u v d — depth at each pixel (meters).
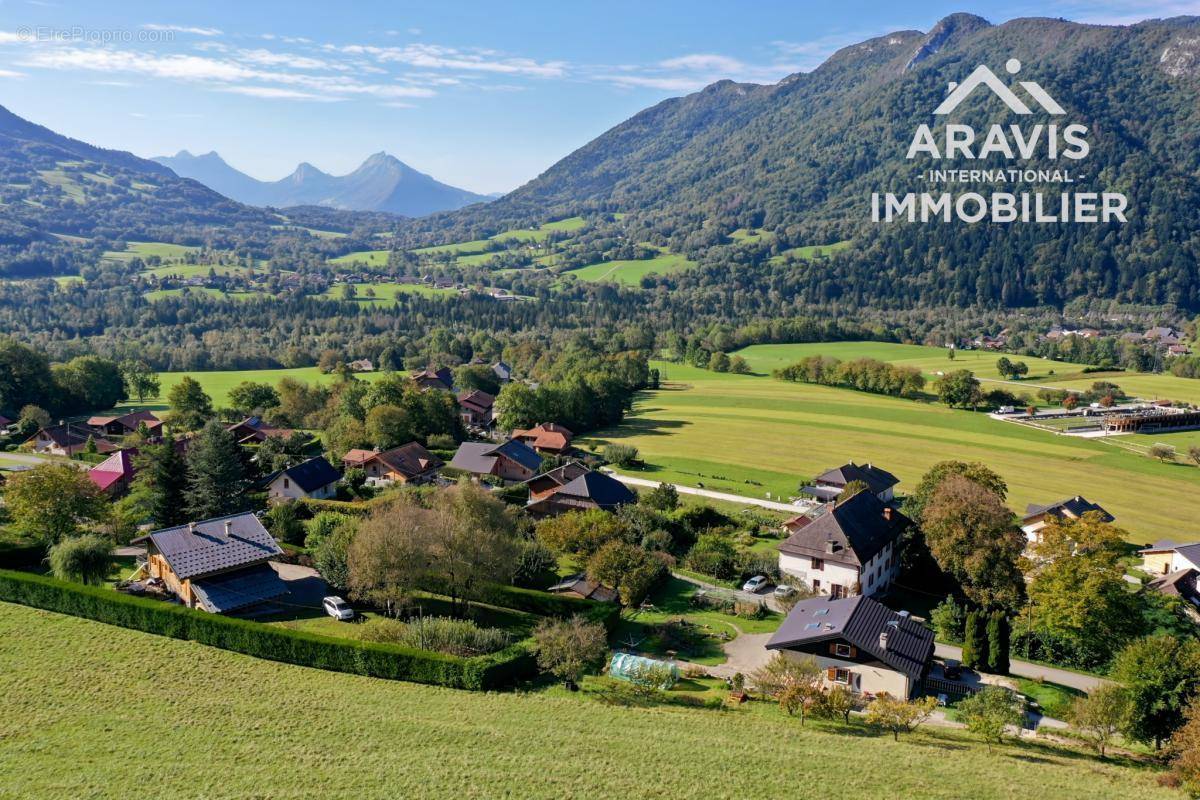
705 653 68.31
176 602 70.00
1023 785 44.47
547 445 148.62
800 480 133.25
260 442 144.38
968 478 102.25
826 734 52.22
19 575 67.44
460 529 73.06
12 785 40.75
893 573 93.56
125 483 113.56
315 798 40.28
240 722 49.38
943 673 66.88
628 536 88.94
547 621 71.12
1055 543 75.12
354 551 71.44
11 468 126.38
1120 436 171.12
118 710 50.31
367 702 53.38
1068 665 70.56
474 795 40.91
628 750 47.03
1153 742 52.75
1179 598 83.06
